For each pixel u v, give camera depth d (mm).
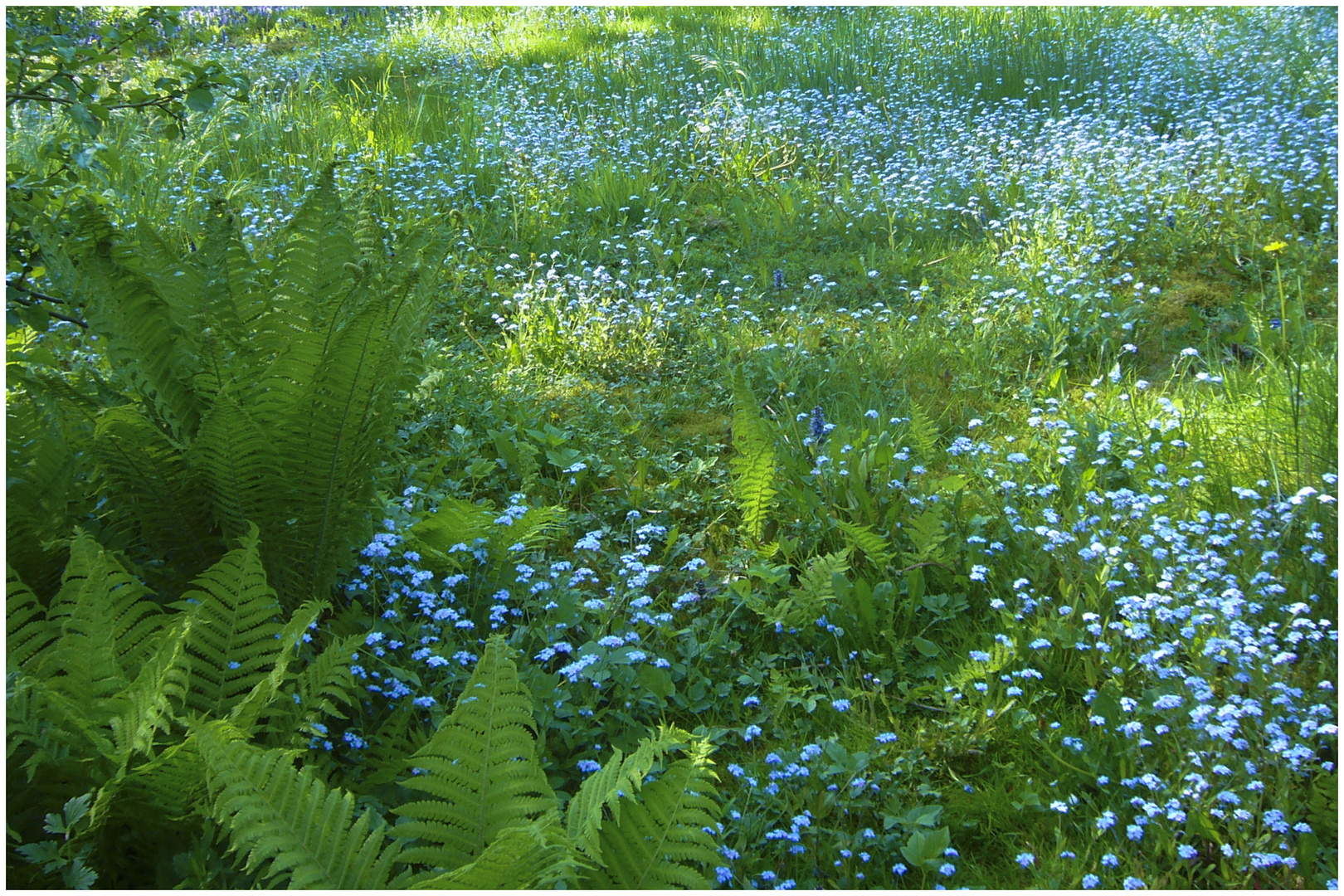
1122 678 2945
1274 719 2672
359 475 2895
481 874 1812
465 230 6938
